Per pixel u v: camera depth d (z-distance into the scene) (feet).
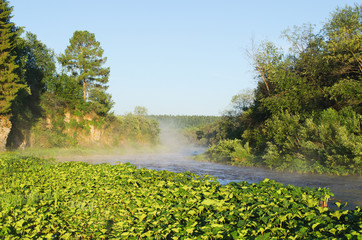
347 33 76.84
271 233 17.46
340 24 80.48
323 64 84.38
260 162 87.81
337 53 79.00
